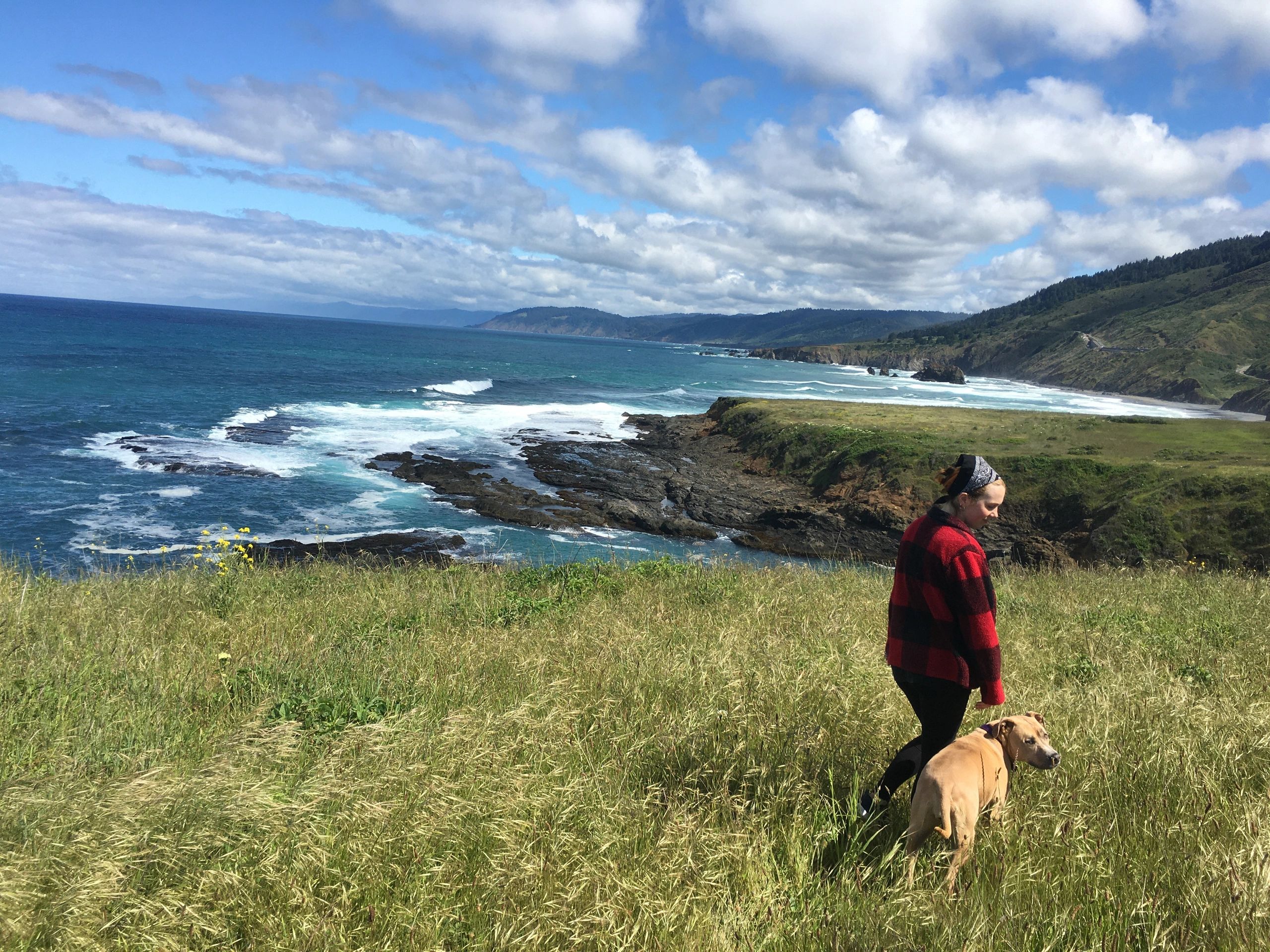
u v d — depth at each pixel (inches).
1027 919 98.7
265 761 128.8
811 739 148.3
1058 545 968.9
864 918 97.3
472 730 140.2
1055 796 132.1
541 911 95.3
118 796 107.3
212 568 371.2
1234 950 93.7
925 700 129.5
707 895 102.7
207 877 96.3
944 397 3695.9
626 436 1803.6
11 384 1801.2
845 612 294.0
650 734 154.7
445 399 2240.4
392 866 101.7
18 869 91.7
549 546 925.8
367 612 283.4
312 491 1070.4
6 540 761.6
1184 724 164.9
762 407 1871.3
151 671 186.7
